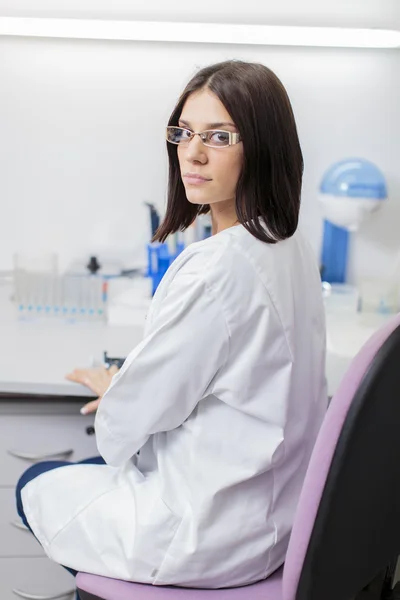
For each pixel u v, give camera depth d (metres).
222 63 0.91
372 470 0.80
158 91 1.66
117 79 1.64
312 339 0.99
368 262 1.79
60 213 1.75
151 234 1.69
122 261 1.77
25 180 1.72
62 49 1.61
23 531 1.31
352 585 0.87
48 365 1.26
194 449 0.92
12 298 1.70
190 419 0.94
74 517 0.99
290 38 1.56
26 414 1.24
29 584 1.35
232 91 0.85
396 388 0.78
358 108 1.68
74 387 1.18
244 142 0.86
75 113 1.67
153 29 1.52
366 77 1.66
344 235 1.74
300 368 0.95
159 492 0.96
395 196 1.76
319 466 0.77
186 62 1.63
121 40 1.61
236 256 0.86
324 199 1.59
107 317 1.56
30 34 1.57
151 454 1.06
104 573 0.95
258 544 0.92
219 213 0.98
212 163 0.89
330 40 1.56
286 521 0.95
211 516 0.90
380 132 1.71
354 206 1.55
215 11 1.57
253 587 0.94
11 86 1.64
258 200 0.90
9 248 1.76
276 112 0.88
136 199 1.74
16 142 1.69
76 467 1.08
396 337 0.75
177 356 0.88
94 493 1.01
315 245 1.77
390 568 1.10
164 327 0.88
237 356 0.88
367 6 1.58
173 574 0.92
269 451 0.89
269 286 0.87
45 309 1.56
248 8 1.57
